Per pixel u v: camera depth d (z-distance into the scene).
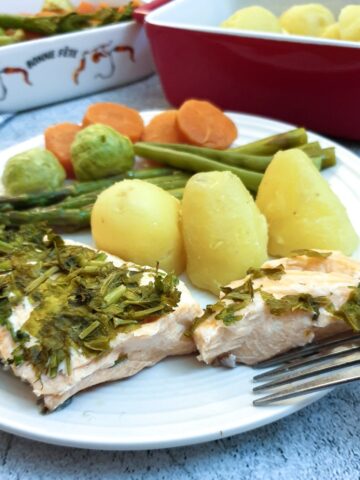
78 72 0.35
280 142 0.26
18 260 0.18
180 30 0.29
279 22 0.33
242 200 0.19
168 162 0.26
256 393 0.15
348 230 0.20
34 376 0.15
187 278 0.20
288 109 0.30
